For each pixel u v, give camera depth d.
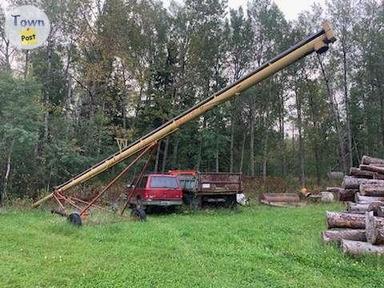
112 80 31.00
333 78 40.66
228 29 40.59
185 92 36.12
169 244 9.13
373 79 40.88
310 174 47.28
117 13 30.09
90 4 28.72
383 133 42.31
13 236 9.84
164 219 14.61
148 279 6.20
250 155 43.62
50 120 25.17
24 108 18.95
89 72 28.31
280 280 6.23
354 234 8.73
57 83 31.67
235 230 11.37
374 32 39.12
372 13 39.12
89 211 14.70
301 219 14.13
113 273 6.50
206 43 36.81
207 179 18.23
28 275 6.38
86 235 10.22
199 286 5.87
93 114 28.78
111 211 15.40
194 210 17.88
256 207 19.86
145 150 12.55
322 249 8.31
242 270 6.80
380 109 42.06
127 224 12.53
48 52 28.78
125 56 30.55
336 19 39.09
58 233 10.59
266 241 9.56
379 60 39.47
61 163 23.09
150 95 34.09
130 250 8.38
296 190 28.77
